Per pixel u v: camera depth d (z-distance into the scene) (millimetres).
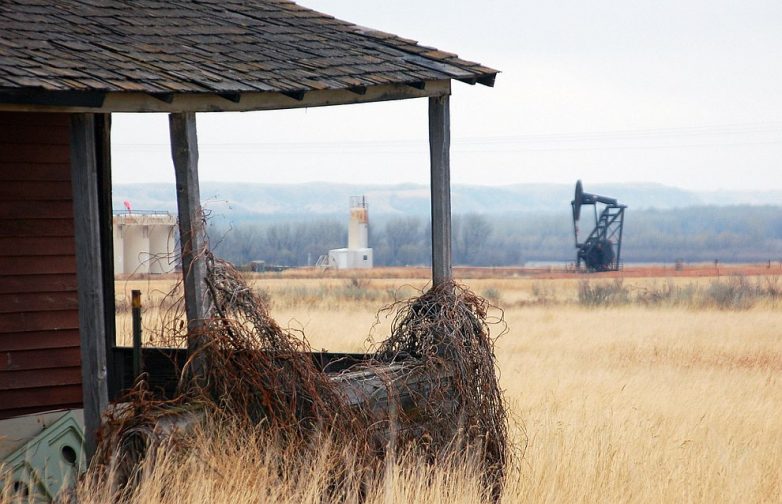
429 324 14266
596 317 51219
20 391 13266
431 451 13617
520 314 52969
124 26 13594
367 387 13195
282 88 11953
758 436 19812
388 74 13516
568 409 21734
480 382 14367
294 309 51750
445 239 14641
